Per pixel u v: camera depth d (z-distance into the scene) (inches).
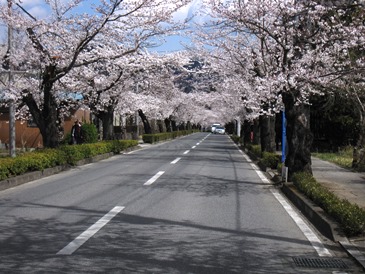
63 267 196.1
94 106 890.7
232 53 726.5
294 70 420.8
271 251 227.0
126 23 589.0
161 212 323.0
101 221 290.4
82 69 740.7
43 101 665.6
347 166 681.0
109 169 636.7
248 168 679.1
